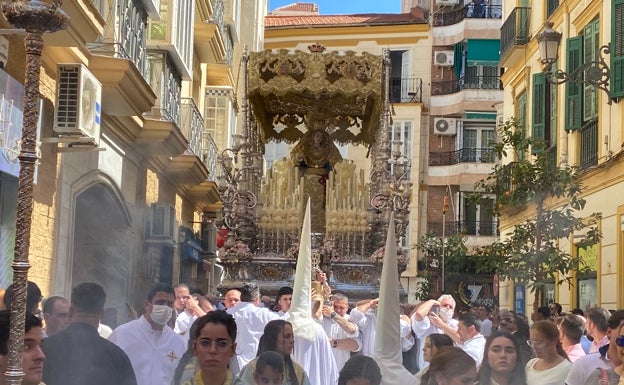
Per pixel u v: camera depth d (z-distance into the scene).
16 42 10.62
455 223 39.75
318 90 15.05
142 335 7.76
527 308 23.81
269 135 16.94
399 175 14.77
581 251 19.78
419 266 39.47
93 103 11.52
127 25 13.59
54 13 4.60
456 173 39.72
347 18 42.75
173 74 17.58
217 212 26.92
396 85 41.47
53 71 11.96
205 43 22.48
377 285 14.24
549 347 7.29
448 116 40.47
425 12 42.38
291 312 8.49
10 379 4.52
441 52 40.91
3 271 10.48
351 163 15.49
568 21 20.88
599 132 18.41
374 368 5.97
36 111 4.67
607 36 18.14
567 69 20.03
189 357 6.64
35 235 11.61
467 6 40.16
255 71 15.11
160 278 18.98
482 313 16.16
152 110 16.48
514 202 16.19
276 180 15.31
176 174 20.05
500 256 16.19
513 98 26.14
